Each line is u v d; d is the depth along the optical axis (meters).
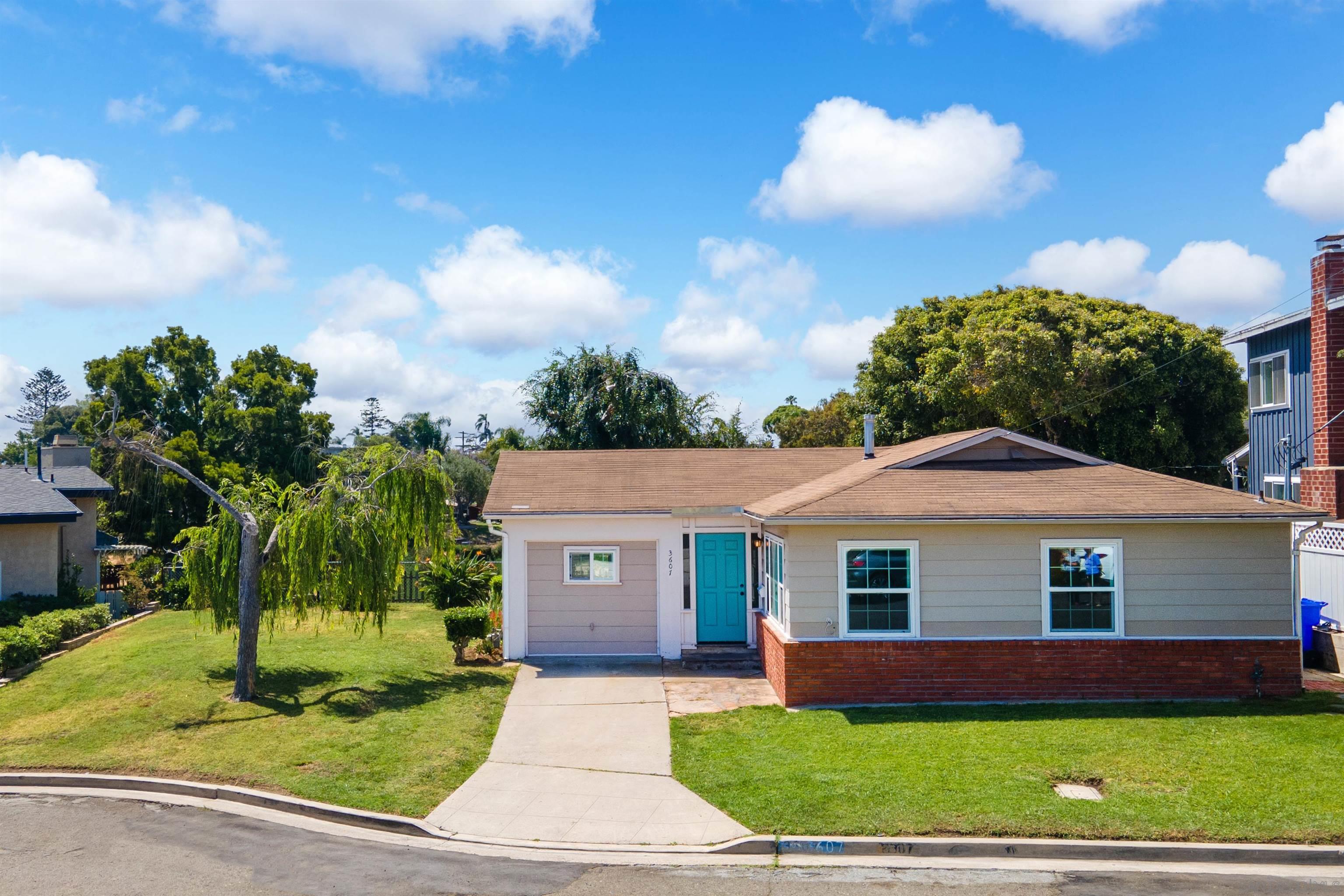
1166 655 13.77
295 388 45.88
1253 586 13.84
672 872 8.33
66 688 14.80
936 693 13.79
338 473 15.53
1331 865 8.19
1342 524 16.64
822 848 8.69
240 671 14.09
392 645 18.44
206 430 46.25
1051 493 14.40
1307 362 21.22
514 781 10.80
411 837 9.29
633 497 18.20
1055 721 12.49
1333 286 18.73
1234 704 13.27
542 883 8.09
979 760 10.69
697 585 17.89
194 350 47.19
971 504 13.99
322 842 9.16
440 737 12.34
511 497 18.28
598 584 17.84
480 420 82.56
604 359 38.03
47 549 21.67
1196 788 9.65
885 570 14.00
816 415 48.34
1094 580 13.95
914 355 35.81
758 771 10.73
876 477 15.12
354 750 11.79
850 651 13.81
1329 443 18.58
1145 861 8.34
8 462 65.12
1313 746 11.03
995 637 13.88
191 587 15.85
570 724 13.20
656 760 11.51
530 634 17.81
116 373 44.41
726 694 14.84
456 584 24.28
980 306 35.91
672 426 38.28
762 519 14.02
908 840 8.64
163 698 14.01
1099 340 31.69
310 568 14.64
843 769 10.58
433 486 16.50
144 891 7.92
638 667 16.95
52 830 9.48
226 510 15.36
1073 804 9.27
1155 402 31.50
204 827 9.57
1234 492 14.50
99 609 20.98
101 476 34.22
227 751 11.76
